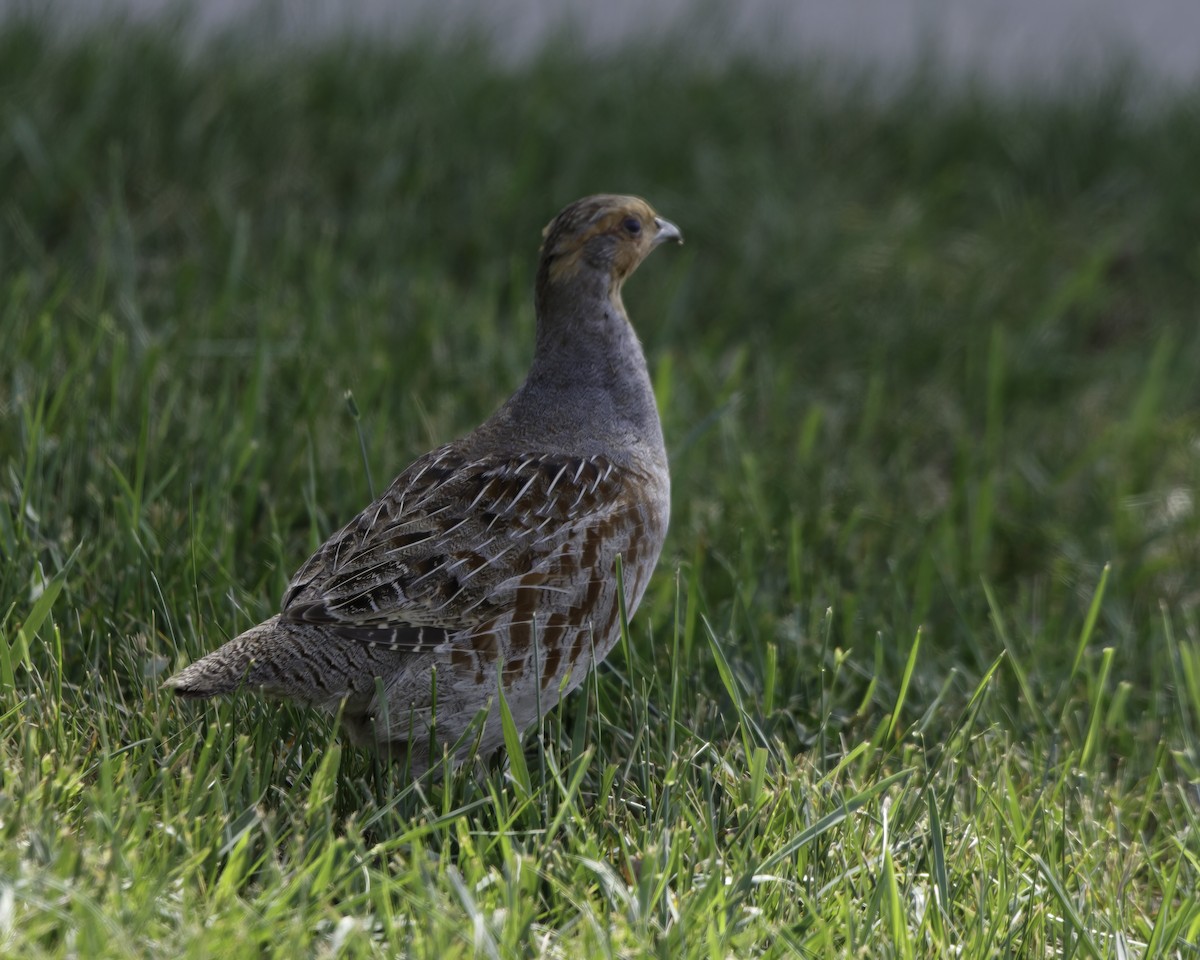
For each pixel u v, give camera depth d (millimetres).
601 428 8047
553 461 7680
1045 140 18844
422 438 11562
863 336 15242
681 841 7066
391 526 7414
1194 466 13266
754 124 18438
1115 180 18297
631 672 8328
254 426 10383
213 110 16062
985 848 7559
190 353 11461
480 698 7367
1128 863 8188
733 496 11430
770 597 10211
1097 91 20047
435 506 7461
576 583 7488
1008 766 8539
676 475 11375
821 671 9055
